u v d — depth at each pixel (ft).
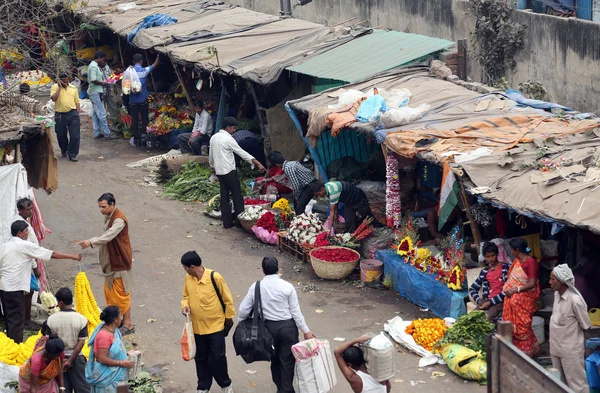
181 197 51.88
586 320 26.58
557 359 27.20
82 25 69.21
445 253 34.88
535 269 29.37
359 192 40.65
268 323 26.81
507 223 33.71
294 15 67.87
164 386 29.96
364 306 35.86
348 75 45.21
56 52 49.65
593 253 31.32
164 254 42.91
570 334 26.71
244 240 44.60
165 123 62.08
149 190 53.78
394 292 37.27
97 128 66.95
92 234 46.47
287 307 26.89
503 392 19.38
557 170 29.84
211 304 27.48
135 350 30.68
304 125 44.32
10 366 28.73
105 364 25.96
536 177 29.84
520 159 31.48
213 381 30.32
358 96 41.01
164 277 40.01
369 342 23.65
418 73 44.83
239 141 51.88
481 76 52.70
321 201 45.01
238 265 41.09
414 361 30.96
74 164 59.93
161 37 59.98
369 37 51.19
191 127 62.08
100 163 60.08
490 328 30.25
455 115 37.58
